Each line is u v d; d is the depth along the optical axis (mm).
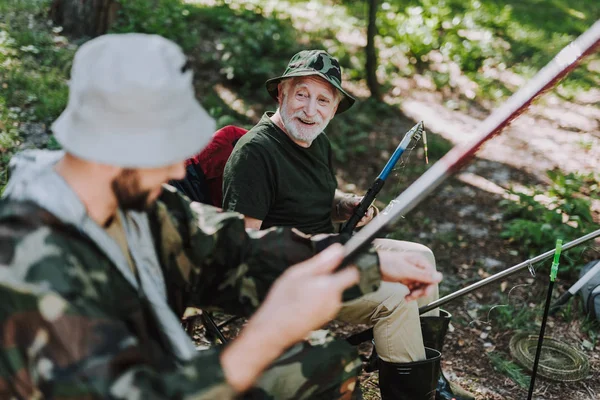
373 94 7715
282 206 2955
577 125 7762
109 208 1634
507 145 7008
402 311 2570
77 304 1418
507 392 3396
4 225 1472
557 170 6484
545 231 4703
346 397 1900
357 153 6410
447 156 1763
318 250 2025
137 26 7289
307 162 3016
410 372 2578
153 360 1523
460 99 8234
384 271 1904
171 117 1510
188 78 1564
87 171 1553
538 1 12375
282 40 7996
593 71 9586
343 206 3180
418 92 8227
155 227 1924
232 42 7422
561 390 3443
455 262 4641
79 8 7008
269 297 1517
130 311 1632
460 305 4102
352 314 2635
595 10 12398
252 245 2010
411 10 10078
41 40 6512
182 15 8016
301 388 1837
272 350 1480
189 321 3107
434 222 5195
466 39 9820
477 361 3627
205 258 1977
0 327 1396
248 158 2848
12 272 1412
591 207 5512
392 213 1729
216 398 1421
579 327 3965
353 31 9352
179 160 1522
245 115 6430
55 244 1470
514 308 4113
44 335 1380
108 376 1360
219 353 1479
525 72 9227
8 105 5293
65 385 1343
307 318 1478
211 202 3047
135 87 1453
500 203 5445
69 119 1529
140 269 1739
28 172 1593
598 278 4062
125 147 1479
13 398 1431
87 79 1483
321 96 2920
